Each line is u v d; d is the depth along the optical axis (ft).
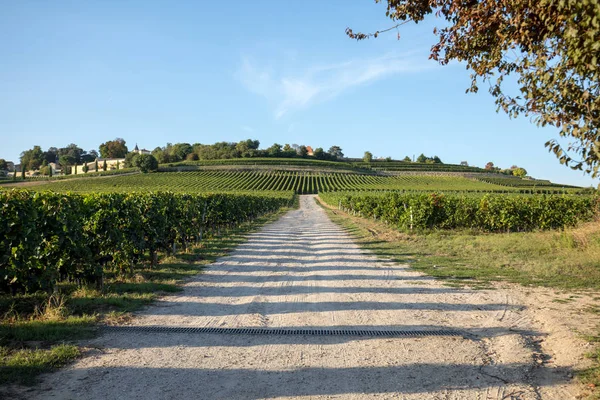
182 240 45.50
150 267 34.68
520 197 71.26
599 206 64.34
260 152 516.32
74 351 14.94
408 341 16.53
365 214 106.52
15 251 21.79
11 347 15.52
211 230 63.62
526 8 12.10
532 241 48.34
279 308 21.97
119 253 30.09
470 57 15.69
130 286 26.55
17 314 19.93
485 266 35.58
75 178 299.58
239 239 60.23
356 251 46.60
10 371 13.09
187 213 48.73
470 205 68.80
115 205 31.01
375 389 12.19
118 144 541.34
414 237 59.06
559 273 31.96
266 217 122.83
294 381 12.71
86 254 25.49
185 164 404.57
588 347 15.33
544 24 11.83
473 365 14.10
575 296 24.71
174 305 22.59
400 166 453.99
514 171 440.04
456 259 39.88
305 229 81.05
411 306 22.34
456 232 65.62
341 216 125.08
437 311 21.31
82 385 12.37
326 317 20.12
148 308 21.93
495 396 11.83
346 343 16.28
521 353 15.11
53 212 24.80
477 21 13.94
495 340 16.81
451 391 12.12
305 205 214.07
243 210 91.66
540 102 12.29
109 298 23.08
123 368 13.69
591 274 31.42
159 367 13.78
